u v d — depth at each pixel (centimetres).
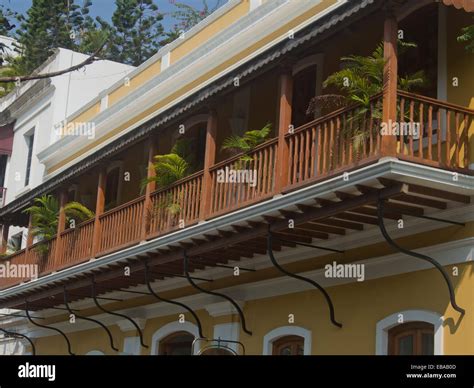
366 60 974
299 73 1309
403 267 1012
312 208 1000
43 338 2020
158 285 1507
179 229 1225
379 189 909
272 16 1392
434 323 953
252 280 1273
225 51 1511
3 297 1811
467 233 938
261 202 1065
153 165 1348
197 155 1560
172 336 1483
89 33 1313
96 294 1639
